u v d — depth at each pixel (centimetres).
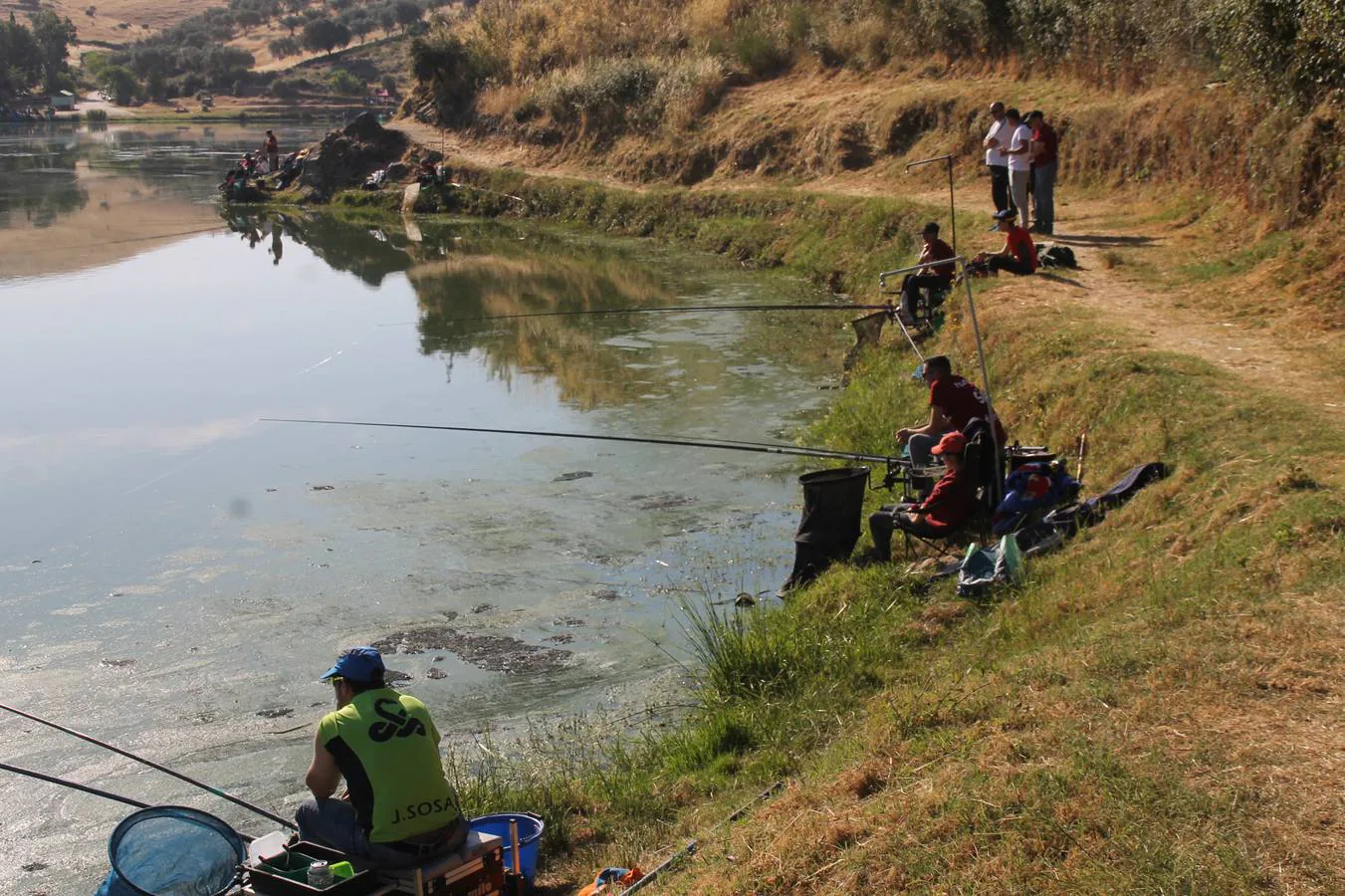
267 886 538
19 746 831
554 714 857
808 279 2402
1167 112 2048
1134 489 945
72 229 3584
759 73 3459
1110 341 1221
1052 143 1847
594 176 3528
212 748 828
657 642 957
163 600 1062
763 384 1692
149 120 9744
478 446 1475
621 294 2400
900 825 524
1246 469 870
